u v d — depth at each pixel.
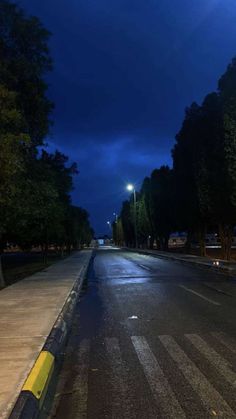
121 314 11.46
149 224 61.28
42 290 15.05
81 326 10.18
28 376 5.60
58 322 9.27
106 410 5.09
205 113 29.34
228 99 23.03
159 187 52.50
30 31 17.66
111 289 17.20
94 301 14.16
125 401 5.33
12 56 17.86
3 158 13.39
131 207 87.25
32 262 42.22
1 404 4.69
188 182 34.31
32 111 18.59
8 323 9.15
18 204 17.23
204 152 29.22
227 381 5.93
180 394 5.50
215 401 5.23
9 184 14.39
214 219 30.48
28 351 6.87
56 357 7.13
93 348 8.02
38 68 18.06
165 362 6.91
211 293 15.20
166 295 14.84
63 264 32.34
